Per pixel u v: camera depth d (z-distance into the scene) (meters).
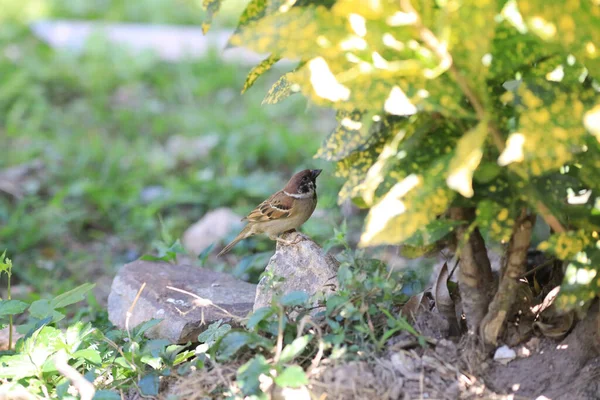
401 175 4.17
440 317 4.76
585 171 3.97
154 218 11.44
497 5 3.84
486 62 3.94
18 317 7.51
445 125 4.16
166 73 18.09
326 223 9.45
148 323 5.26
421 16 3.72
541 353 4.47
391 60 3.88
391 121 4.31
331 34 3.70
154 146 14.35
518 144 3.49
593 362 4.36
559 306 3.98
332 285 5.06
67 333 5.34
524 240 4.25
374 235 3.72
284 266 5.44
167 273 6.61
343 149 4.33
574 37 3.53
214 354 4.62
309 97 3.88
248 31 3.74
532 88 3.64
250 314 5.00
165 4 23.28
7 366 5.11
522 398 4.30
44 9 22.48
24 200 11.21
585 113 3.53
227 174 12.80
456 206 4.11
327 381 4.27
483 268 4.55
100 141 14.05
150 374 4.72
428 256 4.75
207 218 10.55
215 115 15.41
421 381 4.28
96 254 10.30
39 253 10.20
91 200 11.89
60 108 16.14
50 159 13.27
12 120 14.84
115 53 18.53
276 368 4.12
